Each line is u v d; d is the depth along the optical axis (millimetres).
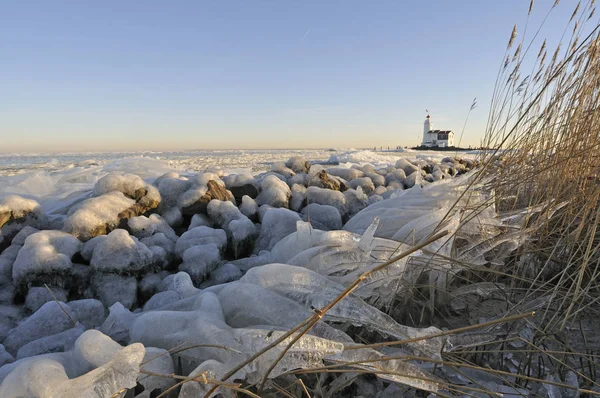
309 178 5051
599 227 2189
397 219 2732
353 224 3061
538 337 1701
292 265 1909
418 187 3191
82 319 2133
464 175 3041
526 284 2197
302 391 1449
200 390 1236
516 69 2838
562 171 2529
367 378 1600
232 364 1303
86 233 3061
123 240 2758
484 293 2010
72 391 1115
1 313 2414
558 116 2705
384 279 1805
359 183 5500
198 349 1454
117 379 1159
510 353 1697
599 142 2408
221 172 4973
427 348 1443
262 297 1643
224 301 1747
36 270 2588
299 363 1240
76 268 2752
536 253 2244
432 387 1275
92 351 1365
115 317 1887
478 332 1639
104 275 2676
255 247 3457
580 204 2379
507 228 2398
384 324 1493
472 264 1965
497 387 1515
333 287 1674
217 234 3254
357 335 1655
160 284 2705
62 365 1356
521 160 2816
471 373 1598
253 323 1614
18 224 3199
